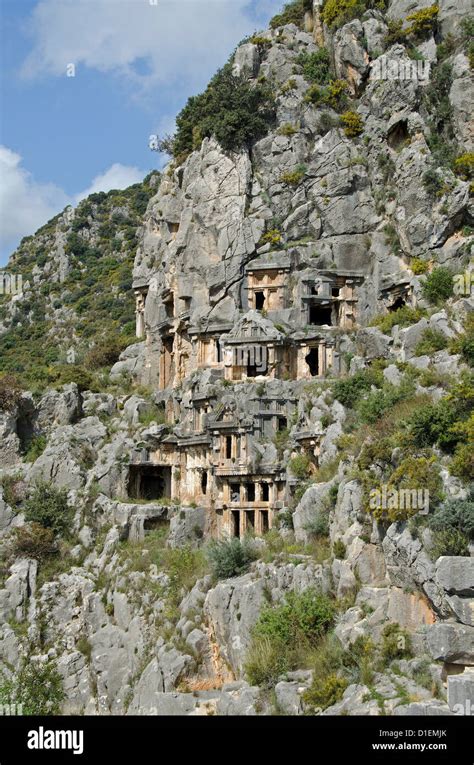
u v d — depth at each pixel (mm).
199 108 88312
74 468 77875
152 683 57812
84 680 64875
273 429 70438
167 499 77438
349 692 40312
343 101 81875
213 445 72250
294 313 74875
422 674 39156
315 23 89062
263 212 79000
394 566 43375
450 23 79312
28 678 62719
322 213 77938
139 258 100125
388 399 54969
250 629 52938
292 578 52969
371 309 75125
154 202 98625
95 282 143250
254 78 86250
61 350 124000
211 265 80750
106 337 117188
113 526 73688
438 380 53688
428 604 40875
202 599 59688
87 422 82438
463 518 39156
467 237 69375
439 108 75000
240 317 77125
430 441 45875
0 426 80375
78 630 68250
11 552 72375
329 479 57562
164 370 88688
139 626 63000
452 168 72438
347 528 49312
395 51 78750
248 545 61031
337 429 61719
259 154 81562
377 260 75188
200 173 83000
